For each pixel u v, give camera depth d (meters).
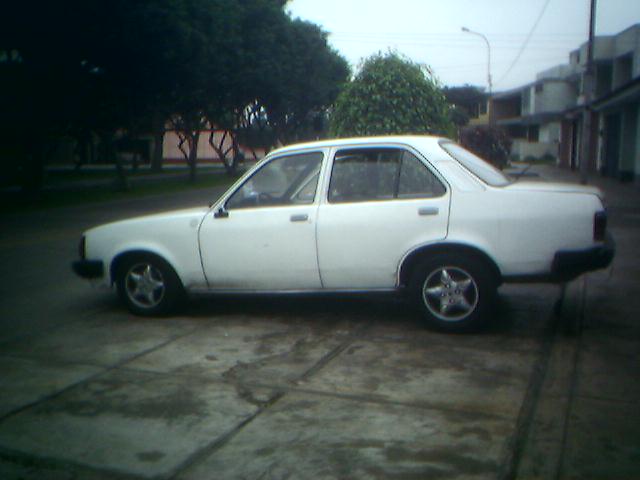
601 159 31.98
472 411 4.62
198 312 7.46
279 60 33.75
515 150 54.78
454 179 6.26
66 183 36.09
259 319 7.12
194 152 35.47
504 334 6.38
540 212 6.05
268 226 6.69
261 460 4.01
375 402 4.82
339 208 6.50
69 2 18.61
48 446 4.26
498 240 6.11
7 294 8.68
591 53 22.22
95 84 22.50
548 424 4.40
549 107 50.09
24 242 13.69
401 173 6.45
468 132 25.92
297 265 6.64
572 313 7.09
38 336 6.69
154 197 26.30
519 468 3.84
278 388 5.14
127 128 28.95
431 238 6.25
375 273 6.45
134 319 7.25
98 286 7.50
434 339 6.27
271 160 6.85
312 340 6.34
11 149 33.78
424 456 4.00
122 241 7.22
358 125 12.04
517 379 5.21
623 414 4.54
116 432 4.44
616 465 3.86
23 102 22.36
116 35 19.64
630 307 7.29
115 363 5.81
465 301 6.30
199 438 4.32
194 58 21.89
